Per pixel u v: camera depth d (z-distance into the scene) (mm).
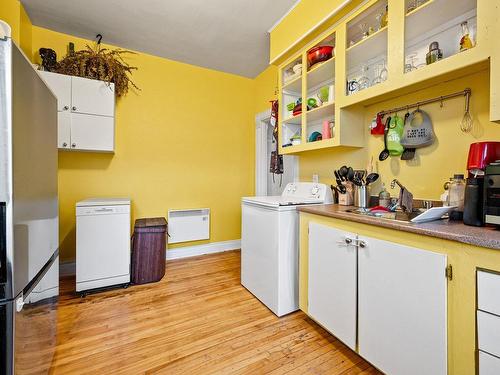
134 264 2396
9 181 775
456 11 1288
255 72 3459
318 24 1763
